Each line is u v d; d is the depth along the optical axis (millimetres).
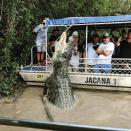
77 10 14703
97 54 9156
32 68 9586
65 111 7559
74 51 9094
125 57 9070
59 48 8406
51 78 8367
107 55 9016
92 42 9516
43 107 7812
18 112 7484
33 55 10531
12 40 9578
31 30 11273
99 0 16922
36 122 1548
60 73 8242
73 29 10086
